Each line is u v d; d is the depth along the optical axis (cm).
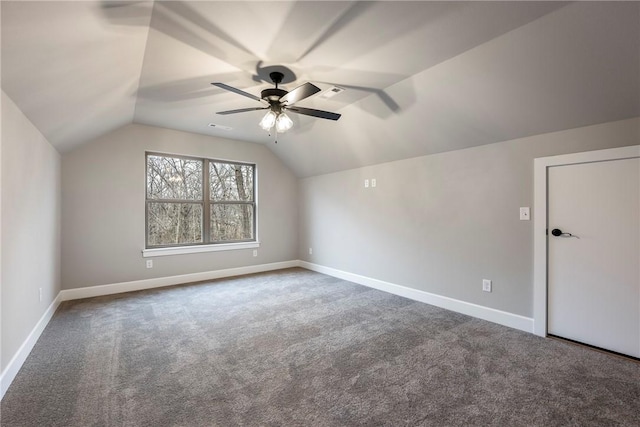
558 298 263
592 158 240
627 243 229
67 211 369
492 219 304
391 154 395
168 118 390
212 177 495
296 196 586
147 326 289
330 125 398
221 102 331
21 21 123
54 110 235
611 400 178
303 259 577
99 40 171
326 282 462
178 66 244
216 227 498
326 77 266
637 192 225
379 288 425
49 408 169
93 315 317
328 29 196
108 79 229
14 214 203
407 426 157
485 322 302
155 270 432
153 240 440
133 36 188
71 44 159
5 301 187
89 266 384
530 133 272
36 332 255
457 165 334
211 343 254
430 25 192
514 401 177
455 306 336
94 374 205
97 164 389
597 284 243
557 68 210
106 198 395
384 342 256
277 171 561
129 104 320
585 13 172
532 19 185
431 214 361
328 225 516
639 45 178
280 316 318
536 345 249
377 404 175
